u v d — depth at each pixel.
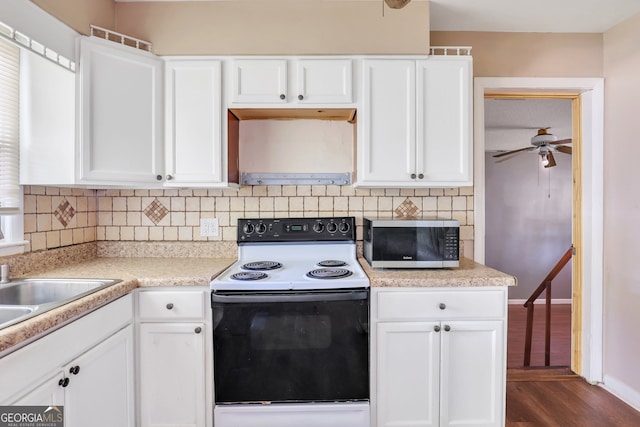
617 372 2.07
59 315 1.04
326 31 1.79
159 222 2.08
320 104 1.78
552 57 2.14
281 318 1.49
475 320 1.53
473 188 2.12
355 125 1.94
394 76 1.78
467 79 1.80
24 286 1.44
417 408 1.54
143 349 1.51
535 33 2.14
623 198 2.02
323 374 1.51
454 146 1.80
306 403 1.52
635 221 1.95
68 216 1.83
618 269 2.05
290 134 2.07
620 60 2.03
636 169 1.94
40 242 1.65
